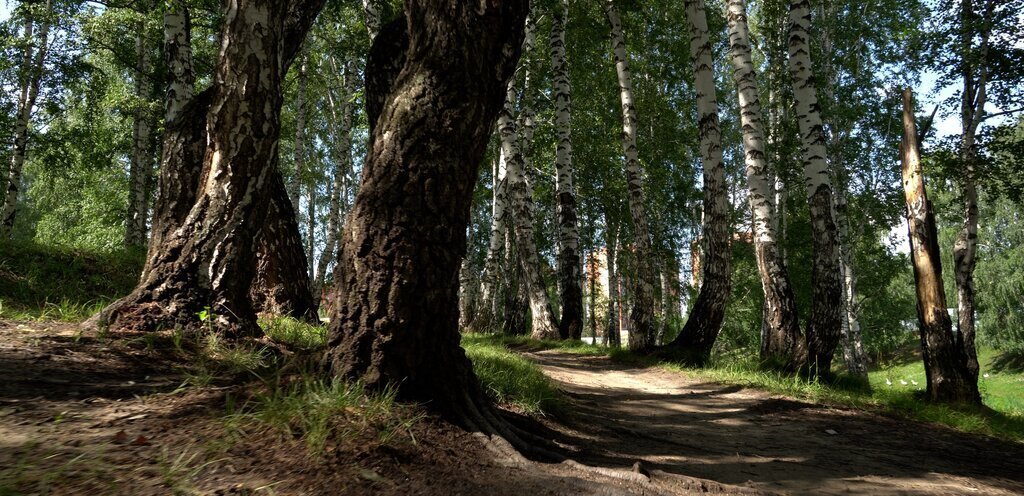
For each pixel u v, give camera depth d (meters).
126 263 8.20
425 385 3.13
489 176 25.67
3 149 16.48
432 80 3.08
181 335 3.80
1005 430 5.54
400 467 2.40
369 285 3.02
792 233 20.72
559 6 14.23
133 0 11.55
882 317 33.12
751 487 3.09
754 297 26.81
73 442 2.16
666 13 20.19
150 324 3.89
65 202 23.94
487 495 2.30
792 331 9.63
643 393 7.50
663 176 21.06
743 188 26.09
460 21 3.07
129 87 19.12
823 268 8.34
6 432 2.16
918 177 7.06
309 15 5.52
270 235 6.47
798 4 9.07
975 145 11.70
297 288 6.70
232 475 2.07
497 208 19.05
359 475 2.23
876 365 41.50
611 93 20.53
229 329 4.10
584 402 6.04
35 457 1.99
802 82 8.89
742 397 7.02
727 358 10.31
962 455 4.46
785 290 9.74
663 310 26.88
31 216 32.56
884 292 25.53
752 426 5.35
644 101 20.34
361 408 2.77
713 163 10.95
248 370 3.37
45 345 3.32
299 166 16.88
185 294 4.08
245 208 4.30
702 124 11.08
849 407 6.40
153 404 2.70
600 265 28.00
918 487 3.39
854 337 19.53
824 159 8.61
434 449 2.69
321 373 3.08
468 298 19.56
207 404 2.75
